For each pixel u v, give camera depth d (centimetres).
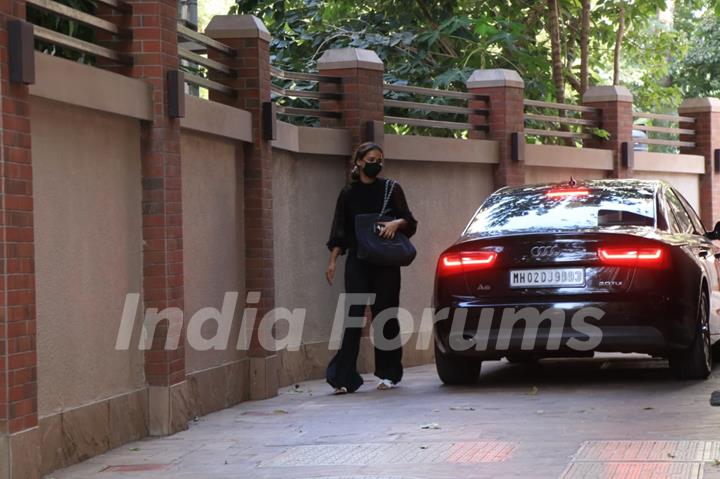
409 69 2033
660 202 1130
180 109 961
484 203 1177
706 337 1122
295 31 2128
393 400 1075
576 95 2514
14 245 722
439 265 1095
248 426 966
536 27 2352
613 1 2470
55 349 814
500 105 1625
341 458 775
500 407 979
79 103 827
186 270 1052
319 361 1362
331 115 1417
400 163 1486
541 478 677
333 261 1160
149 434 941
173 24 976
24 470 725
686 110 2219
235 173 1177
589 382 1135
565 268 1041
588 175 1872
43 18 1109
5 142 714
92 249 870
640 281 1030
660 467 687
